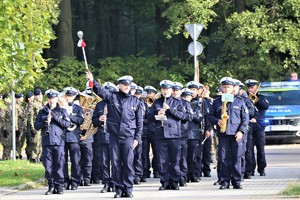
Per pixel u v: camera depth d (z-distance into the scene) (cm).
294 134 7225
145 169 4472
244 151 4047
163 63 10138
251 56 8750
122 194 3531
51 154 3741
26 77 3997
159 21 11056
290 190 3453
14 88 4012
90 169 4134
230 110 3738
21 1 3934
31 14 3925
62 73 8862
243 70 8719
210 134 4325
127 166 3522
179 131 3791
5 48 3862
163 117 3759
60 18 9269
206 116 4284
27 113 5412
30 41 3938
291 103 7288
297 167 4875
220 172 3772
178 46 10938
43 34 3991
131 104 3541
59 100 3778
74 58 9000
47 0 6562
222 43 9900
